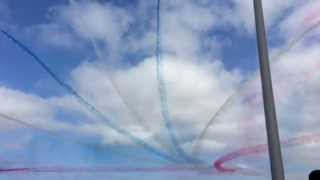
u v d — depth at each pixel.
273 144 11.48
